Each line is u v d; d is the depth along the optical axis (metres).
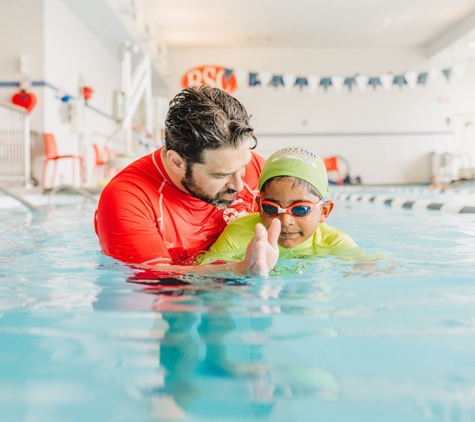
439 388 0.55
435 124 12.12
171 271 1.18
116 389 0.55
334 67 12.12
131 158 4.67
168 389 0.55
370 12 9.67
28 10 6.02
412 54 12.09
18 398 0.53
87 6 6.79
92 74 8.00
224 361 0.63
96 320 0.81
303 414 0.49
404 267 1.26
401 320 0.79
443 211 3.49
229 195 1.29
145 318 0.82
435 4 9.28
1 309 0.88
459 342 0.69
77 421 0.48
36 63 6.02
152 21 9.80
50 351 0.67
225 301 0.92
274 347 0.67
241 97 12.16
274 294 0.97
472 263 1.33
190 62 12.07
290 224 1.42
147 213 1.36
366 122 12.17
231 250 1.45
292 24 10.36
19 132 5.24
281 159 1.47
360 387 0.55
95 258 1.46
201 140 1.15
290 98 12.16
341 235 1.58
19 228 2.45
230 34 10.98
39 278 1.16
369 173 12.25
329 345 0.68
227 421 0.48
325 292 0.98
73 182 6.83
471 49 11.13
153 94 11.98
